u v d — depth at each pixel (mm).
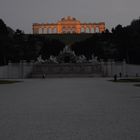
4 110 24812
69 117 20938
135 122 18625
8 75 130875
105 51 165375
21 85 68000
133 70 135875
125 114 22109
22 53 160750
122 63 136750
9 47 147625
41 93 43719
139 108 25688
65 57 156750
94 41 186500
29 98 35906
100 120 19562
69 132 15930
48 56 187375
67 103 30047
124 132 15703
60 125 17922
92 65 137625
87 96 38125
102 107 26547
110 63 136875
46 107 26781
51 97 37031
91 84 69250
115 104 28906
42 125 17938
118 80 88000
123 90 48906
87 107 26609
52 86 62125
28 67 136375
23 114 22484
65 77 128125
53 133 15680
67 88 55031
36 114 22453
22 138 14516
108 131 16031
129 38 152500
